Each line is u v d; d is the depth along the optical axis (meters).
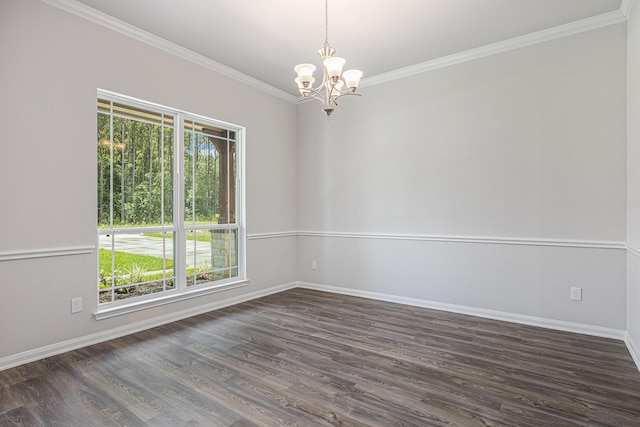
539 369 2.43
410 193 4.09
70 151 2.78
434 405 1.99
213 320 3.54
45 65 2.63
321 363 2.54
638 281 2.54
